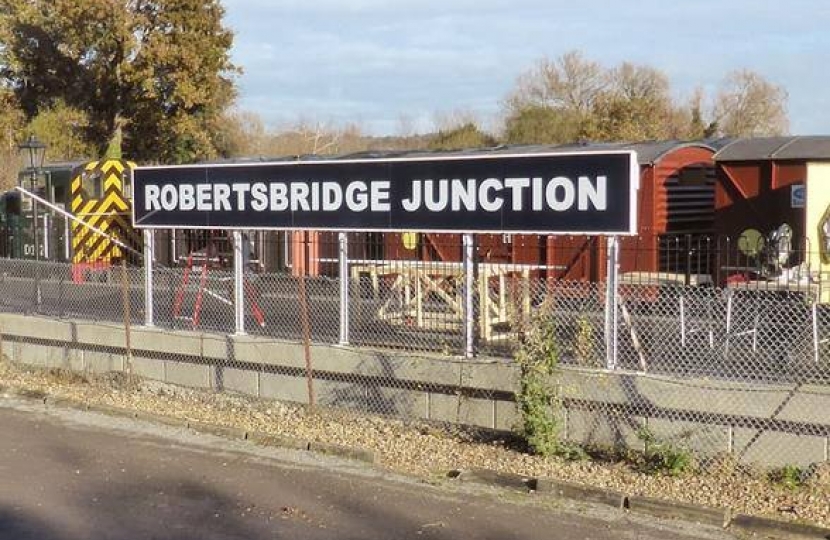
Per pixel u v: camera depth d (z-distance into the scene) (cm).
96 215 1867
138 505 685
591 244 1264
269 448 846
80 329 1153
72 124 3662
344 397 943
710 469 733
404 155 1739
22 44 3719
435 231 890
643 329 912
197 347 1045
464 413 866
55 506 684
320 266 1225
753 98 5659
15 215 2059
